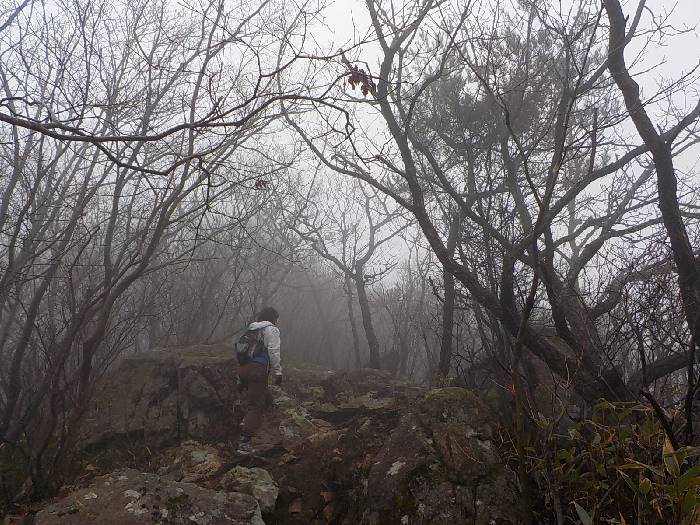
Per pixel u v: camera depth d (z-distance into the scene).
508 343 5.17
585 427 4.20
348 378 7.87
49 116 3.32
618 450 3.54
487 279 5.52
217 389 6.82
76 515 3.71
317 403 7.24
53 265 6.71
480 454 4.26
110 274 6.41
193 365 6.95
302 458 5.12
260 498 4.50
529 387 4.78
